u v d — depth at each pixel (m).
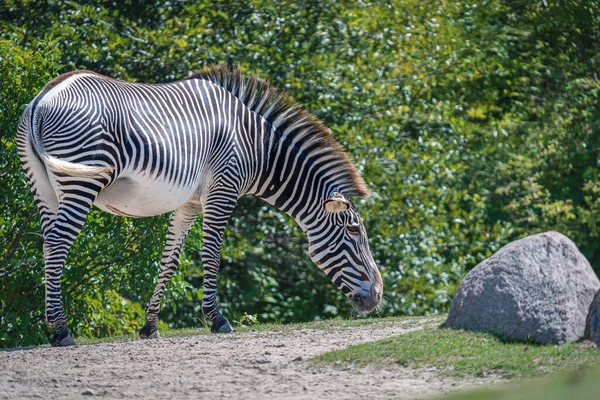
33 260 18.86
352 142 27.30
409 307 28.39
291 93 28.06
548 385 10.35
